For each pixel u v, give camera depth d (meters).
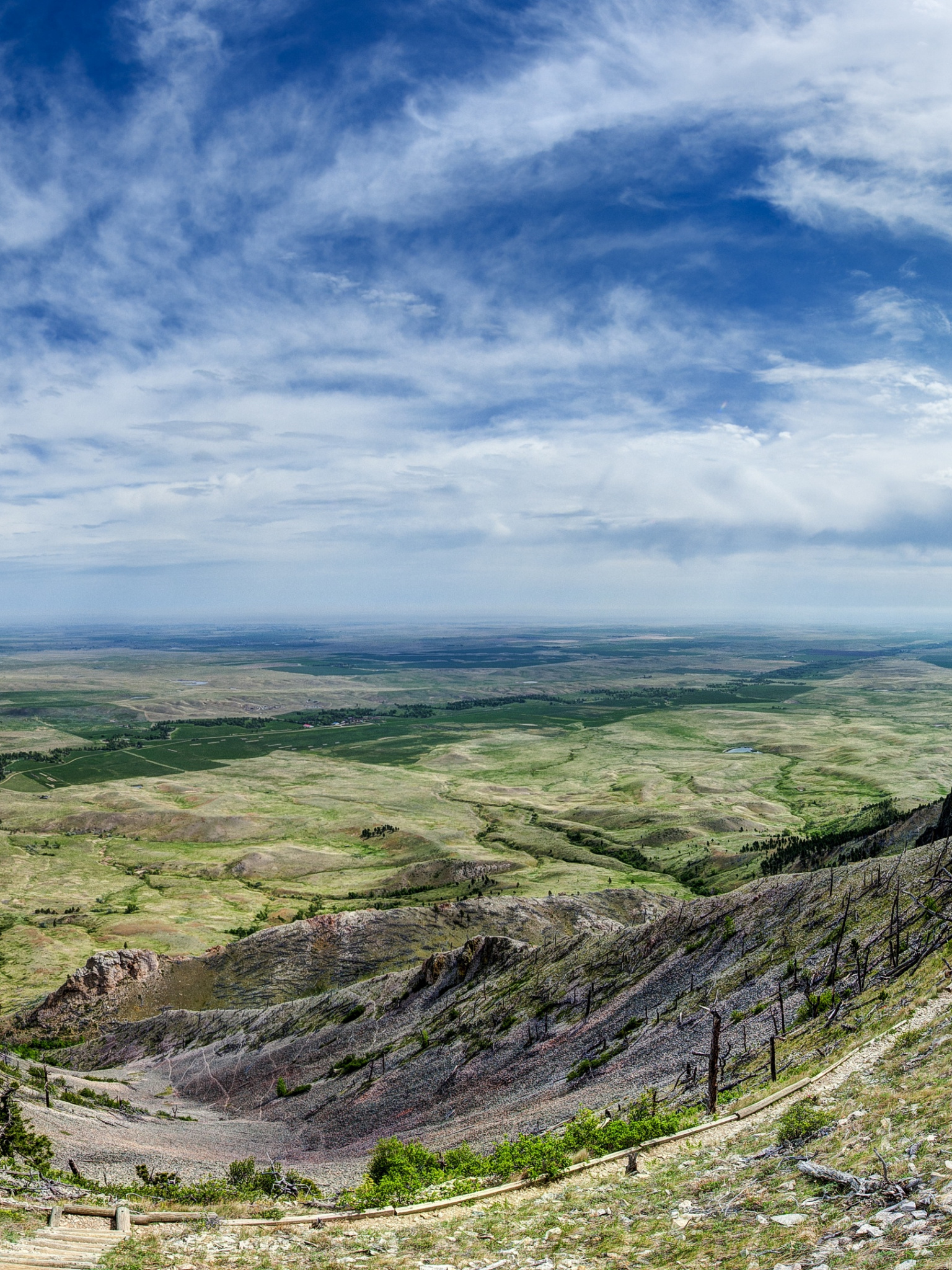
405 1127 73.75
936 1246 14.41
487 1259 20.61
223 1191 37.88
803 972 59.06
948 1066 25.67
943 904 51.88
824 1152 22.66
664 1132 34.00
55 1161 59.88
